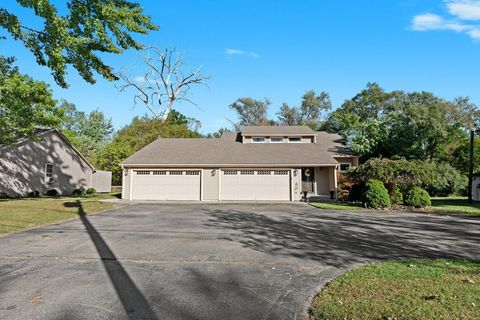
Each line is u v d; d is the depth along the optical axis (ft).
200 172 75.20
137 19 39.83
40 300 14.58
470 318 12.20
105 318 12.82
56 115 73.10
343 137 100.27
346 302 14.02
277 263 21.09
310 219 42.57
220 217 44.47
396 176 57.47
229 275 18.48
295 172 74.64
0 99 55.52
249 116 196.65
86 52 38.68
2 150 73.20
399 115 85.56
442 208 56.80
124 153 113.39
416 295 14.56
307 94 191.83
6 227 33.78
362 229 34.53
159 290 15.99
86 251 24.06
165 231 33.09
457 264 20.11
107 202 65.31
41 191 83.25
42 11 35.09
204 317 13.02
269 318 13.00
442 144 88.22
